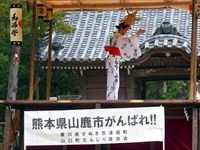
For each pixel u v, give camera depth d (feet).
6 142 37.24
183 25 65.00
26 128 36.17
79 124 35.78
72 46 62.08
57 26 61.21
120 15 68.59
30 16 59.06
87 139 35.68
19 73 71.82
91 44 62.44
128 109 35.53
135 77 59.88
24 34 66.59
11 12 39.32
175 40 55.98
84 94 60.49
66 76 76.02
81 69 59.21
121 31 41.19
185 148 43.01
